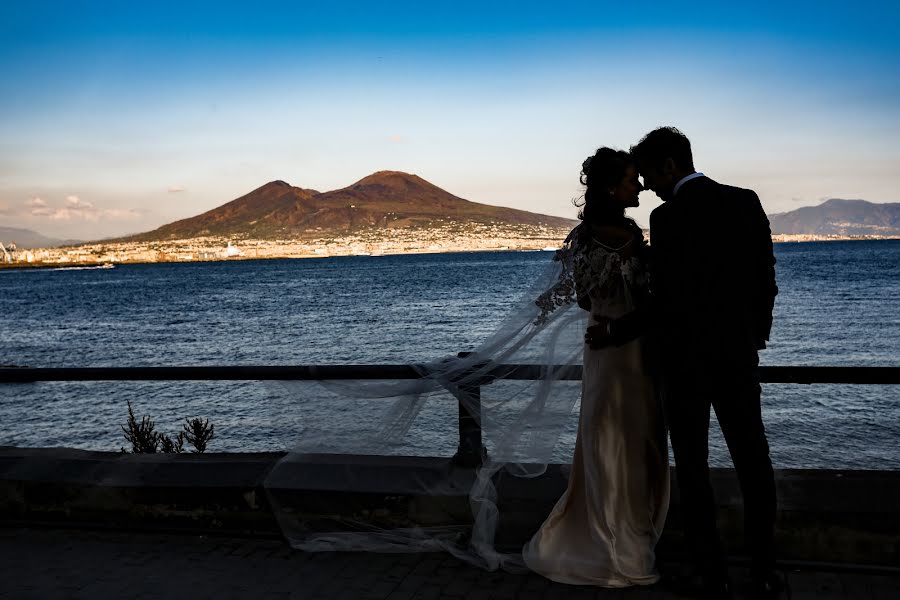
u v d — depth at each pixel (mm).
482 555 3238
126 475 3838
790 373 3176
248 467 3795
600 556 3016
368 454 3768
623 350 3066
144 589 3088
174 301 65875
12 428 14328
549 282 3248
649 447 3098
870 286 50188
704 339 2801
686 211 2814
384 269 140125
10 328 44531
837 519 3066
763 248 2844
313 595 2986
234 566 3301
